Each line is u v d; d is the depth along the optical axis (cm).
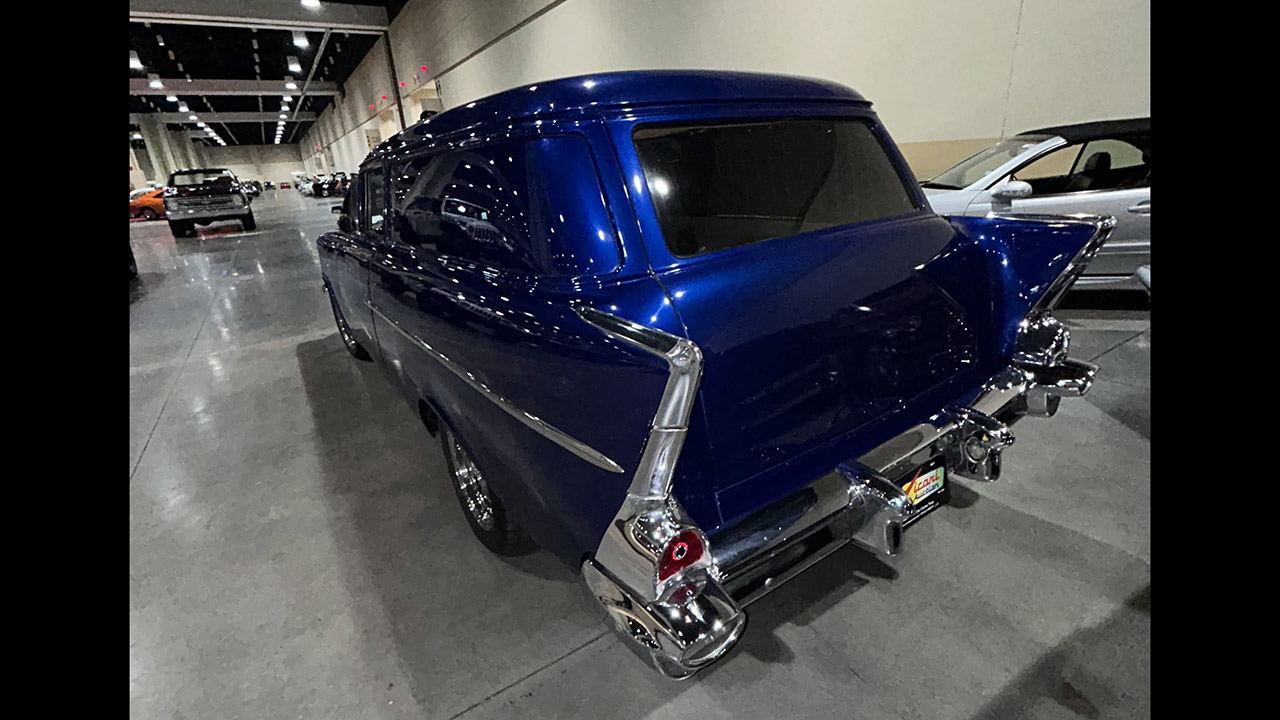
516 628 206
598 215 152
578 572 170
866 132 207
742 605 145
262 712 181
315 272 947
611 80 163
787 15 781
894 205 206
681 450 135
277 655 203
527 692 181
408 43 2281
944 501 187
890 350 172
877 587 208
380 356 322
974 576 209
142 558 260
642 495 133
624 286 146
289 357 533
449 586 230
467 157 189
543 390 156
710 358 139
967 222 220
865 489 158
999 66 599
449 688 184
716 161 168
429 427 271
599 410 141
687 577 132
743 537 144
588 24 1167
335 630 212
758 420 149
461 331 191
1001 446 176
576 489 154
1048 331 201
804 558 153
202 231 1752
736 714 168
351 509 288
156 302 798
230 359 536
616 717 171
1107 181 459
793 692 173
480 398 189
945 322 186
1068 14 541
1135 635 181
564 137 157
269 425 392
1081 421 301
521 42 1434
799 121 189
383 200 276
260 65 3450
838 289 158
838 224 184
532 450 167
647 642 135
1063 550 218
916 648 184
